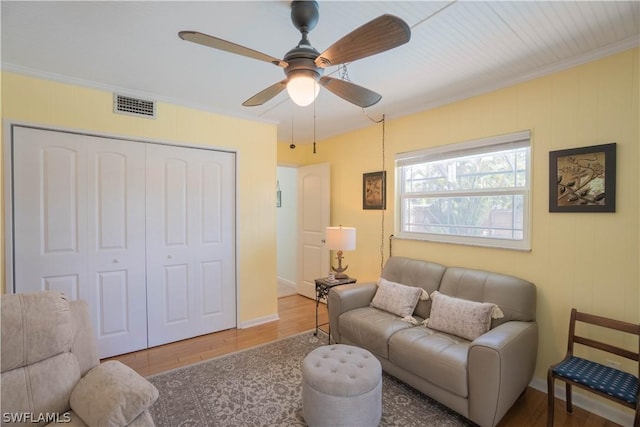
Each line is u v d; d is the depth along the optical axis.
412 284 2.84
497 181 2.59
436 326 2.34
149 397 1.28
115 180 2.67
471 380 1.79
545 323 2.24
